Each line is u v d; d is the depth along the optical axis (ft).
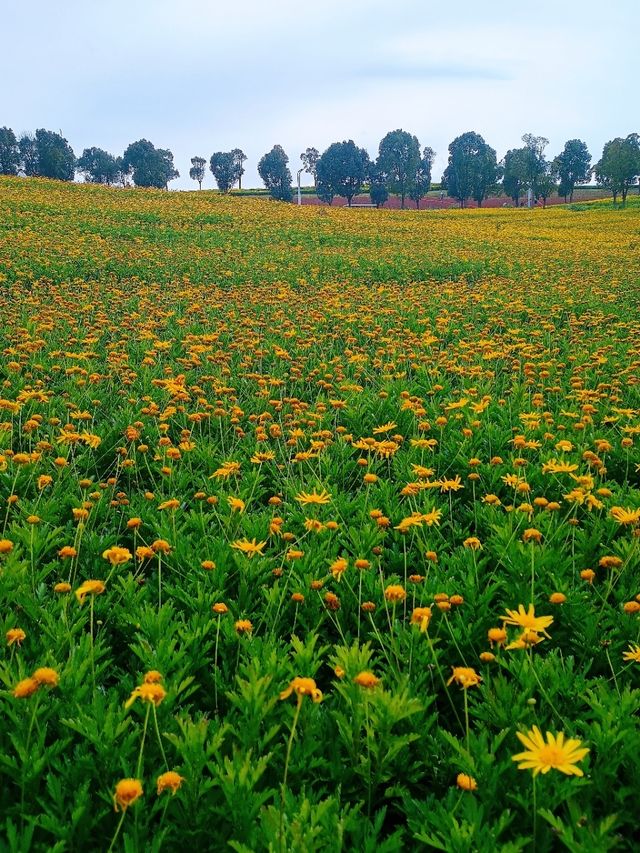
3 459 13.64
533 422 18.75
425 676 8.57
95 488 15.29
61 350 27.78
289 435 19.36
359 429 21.25
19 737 7.15
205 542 12.85
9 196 104.27
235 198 152.25
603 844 5.98
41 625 9.24
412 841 6.94
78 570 12.23
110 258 57.06
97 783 7.11
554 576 11.09
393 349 29.63
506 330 39.81
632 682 9.24
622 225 150.51
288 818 6.21
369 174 351.87
